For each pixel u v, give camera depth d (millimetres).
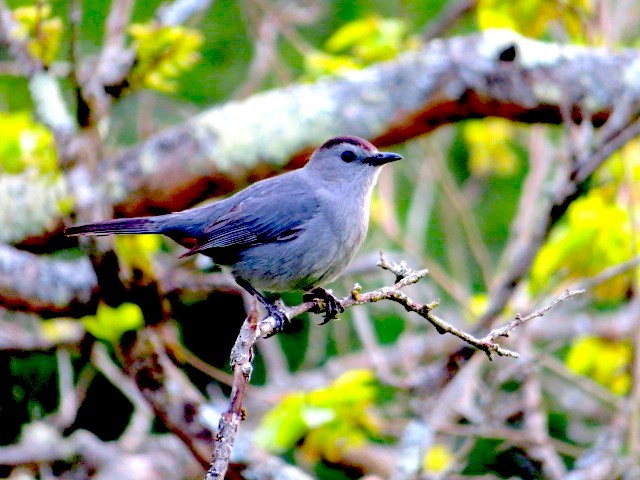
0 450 11391
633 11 13883
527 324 11070
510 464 11602
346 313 13062
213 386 12906
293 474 9266
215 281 11031
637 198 11164
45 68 9305
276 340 13109
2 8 9352
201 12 12438
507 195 14234
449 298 13977
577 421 13203
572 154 9461
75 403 11633
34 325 12305
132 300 8984
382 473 11773
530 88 10859
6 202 10656
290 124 10992
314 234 8914
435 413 10047
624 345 11609
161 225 9047
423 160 13602
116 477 11484
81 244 8672
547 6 11406
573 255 10711
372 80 11141
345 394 9281
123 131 13852
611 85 10859
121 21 10211
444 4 14547
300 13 13148
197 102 14000
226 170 11000
